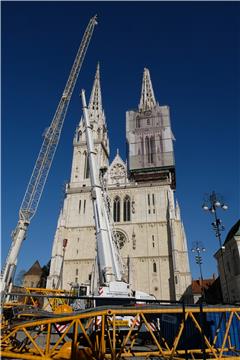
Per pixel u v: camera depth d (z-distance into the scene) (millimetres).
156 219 82000
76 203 89375
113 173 94812
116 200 87938
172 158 98188
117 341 20875
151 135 104562
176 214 82500
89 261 78938
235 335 21172
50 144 66062
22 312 18641
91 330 19297
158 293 71875
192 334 21422
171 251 76188
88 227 84312
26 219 48281
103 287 31250
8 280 41031
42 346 23328
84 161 98562
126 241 80125
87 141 46219
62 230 83625
